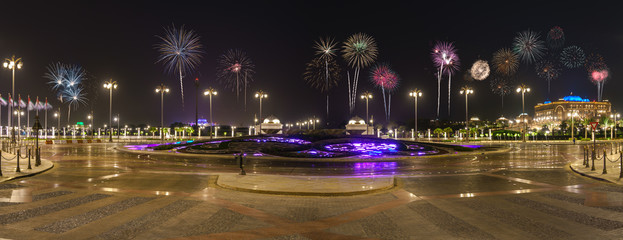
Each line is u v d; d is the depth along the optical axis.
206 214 9.16
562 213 9.28
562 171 19.88
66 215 8.91
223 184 13.94
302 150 36.50
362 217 8.92
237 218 8.75
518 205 10.35
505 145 60.44
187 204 10.40
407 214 9.25
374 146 39.41
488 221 8.49
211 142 44.06
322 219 8.70
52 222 8.21
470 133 113.81
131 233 7.38
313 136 47.09
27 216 8.77
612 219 8.61
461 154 36.06
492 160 29.17
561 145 60.69
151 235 7.26
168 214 9.11
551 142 76.81
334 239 7.06
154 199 11.14
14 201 10.68
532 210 9.67
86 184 14.36
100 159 28.31
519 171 20.06
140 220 8.47
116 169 20.61
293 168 22.70
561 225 8.09
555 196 11.80
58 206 9.98
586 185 14.31
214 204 10.44
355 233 7.48
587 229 7.74
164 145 43.47
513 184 14.79
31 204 10.23
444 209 9.85
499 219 8.67
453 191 12.95
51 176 16.97
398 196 11.91
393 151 36.56
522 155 35.19
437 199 11.34
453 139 94.62
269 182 14.52
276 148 37.56
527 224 8.20
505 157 32.56
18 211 9.33
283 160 29.41
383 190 13.14
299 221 8.49
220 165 24.34
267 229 7.77
